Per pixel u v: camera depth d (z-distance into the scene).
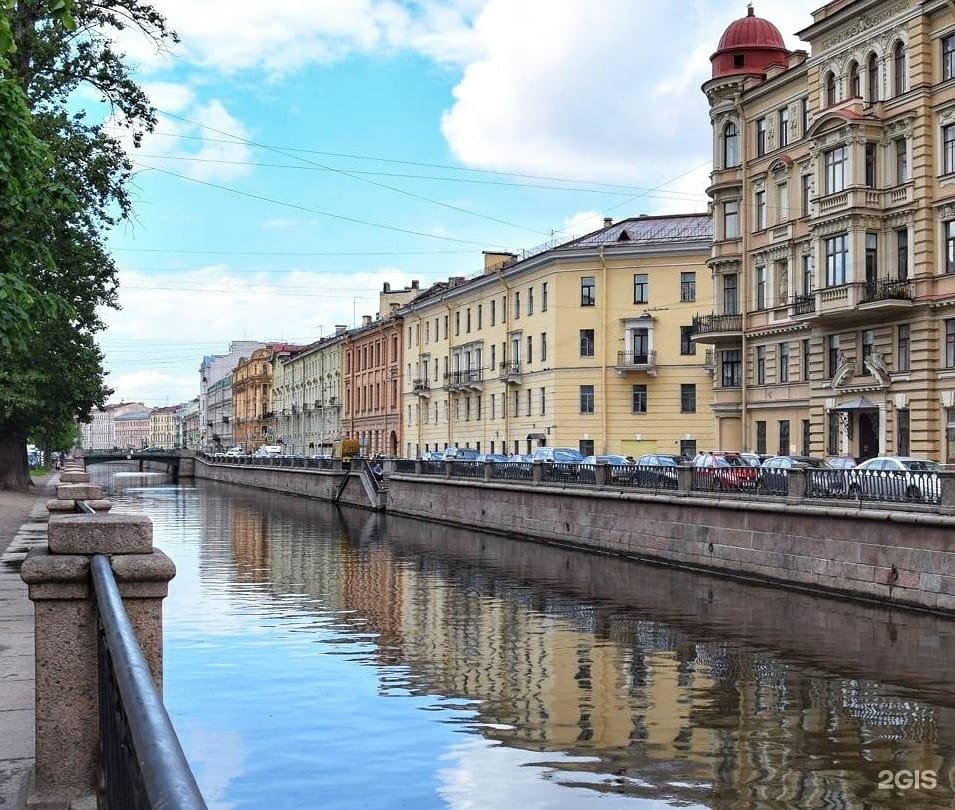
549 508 35.31
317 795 9.55
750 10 44.16
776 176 40.19
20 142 11.95
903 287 32.66
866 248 34.03
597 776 10.10
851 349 35.53
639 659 15.73
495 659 15.80
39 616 5.12
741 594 22.30
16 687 7.84
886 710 12.49
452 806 9.27
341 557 31.36
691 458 43.16
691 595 22.41
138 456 118.56
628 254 54.72
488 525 40.78
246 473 89.62
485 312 65.00
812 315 36.16
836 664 15.11
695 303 54.00
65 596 5.12
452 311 70.19
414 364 76.94
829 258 35.59
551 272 56.38
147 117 22.39
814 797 9.46
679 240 53.91
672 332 54.34
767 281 40.97
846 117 33.84
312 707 12.75
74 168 21.28
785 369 40.22
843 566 21.11
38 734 5.10
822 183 35.66
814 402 37.62
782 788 9.71
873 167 34.16
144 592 5.06
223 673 14.63
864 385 34.50
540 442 57.62
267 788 9.73
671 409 54.41
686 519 27.19
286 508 58.34
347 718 12.23
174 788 1.91
